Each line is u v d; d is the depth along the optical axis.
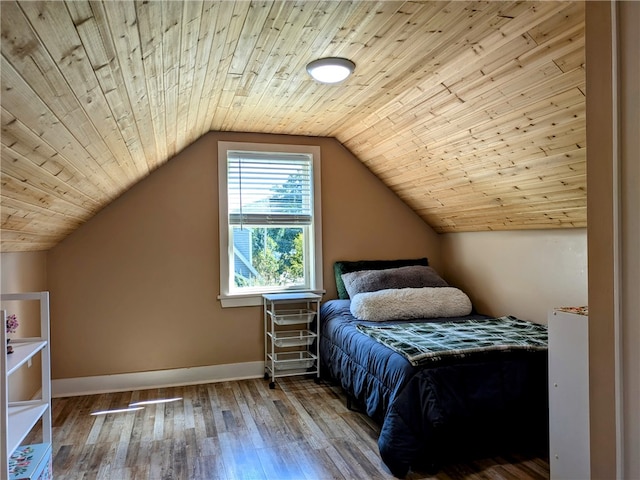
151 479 2.26
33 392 3.19
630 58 0.94
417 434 2.29
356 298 3.66
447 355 2.44
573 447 1.85
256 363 3.98
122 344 3.67
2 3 0.81
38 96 1.21
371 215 4.35
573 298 3.15
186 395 3.50
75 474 2.31
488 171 3.06
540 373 2.49
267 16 1.78
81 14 1.01
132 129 2.18
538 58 2.00
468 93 2.48
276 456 2.49
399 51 2.18
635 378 0.93
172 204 3.79
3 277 2.65
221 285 3.89
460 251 4.35
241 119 3.52
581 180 2.57
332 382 3.79
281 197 4.10
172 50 1.60
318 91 2.80
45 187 2.00
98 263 3.62
